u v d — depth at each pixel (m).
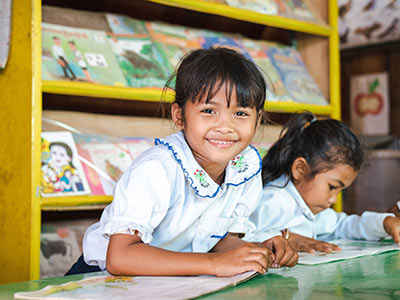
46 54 1.96
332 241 1.74
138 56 2.23
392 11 3.84
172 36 2.46
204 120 1.11
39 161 1.80
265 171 1.82
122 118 2.35
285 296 0.79
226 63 1.11
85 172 1.99
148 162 1.13
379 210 4.00
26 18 1.81
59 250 1.98
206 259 0.99
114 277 0.97
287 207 1.70
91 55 2.09
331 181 1.69
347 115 4.30
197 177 1.18
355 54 4.24
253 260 0.99
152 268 1.00
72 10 2.24
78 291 0.82
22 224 1.82
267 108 2.38
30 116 1.79
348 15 4.05
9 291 0.85
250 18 2.44
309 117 1.83
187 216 1.24
